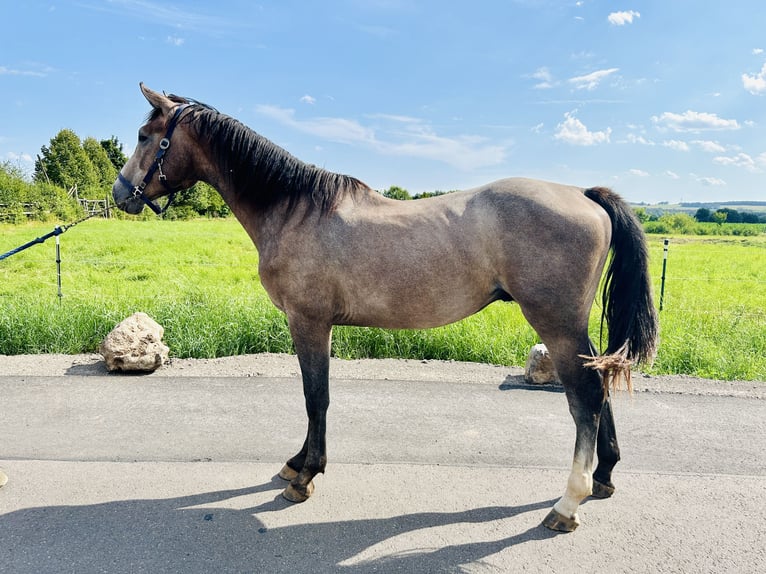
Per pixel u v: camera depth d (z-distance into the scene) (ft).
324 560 8.48
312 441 10.19
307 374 10.34
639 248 9.53
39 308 22.98
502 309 27.86
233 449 12.39
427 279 9.45
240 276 42.39
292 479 10.66
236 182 10.68
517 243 9.09
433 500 10.32
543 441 13.08
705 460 12.12
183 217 144.05
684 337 21.79
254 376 17.67
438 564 8.44
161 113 10.87
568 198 9.39
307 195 10.14
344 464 11.73
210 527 9.30
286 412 14.66
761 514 9.91
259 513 9.78
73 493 10.32
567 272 8.96
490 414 14.78
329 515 9.76
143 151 10.99
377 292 9.68
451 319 9.95
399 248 9.46
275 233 10.28
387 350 20.71
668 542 9.05
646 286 9.49
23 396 15.56
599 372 9.32
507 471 11.51
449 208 9.62
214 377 17.54
